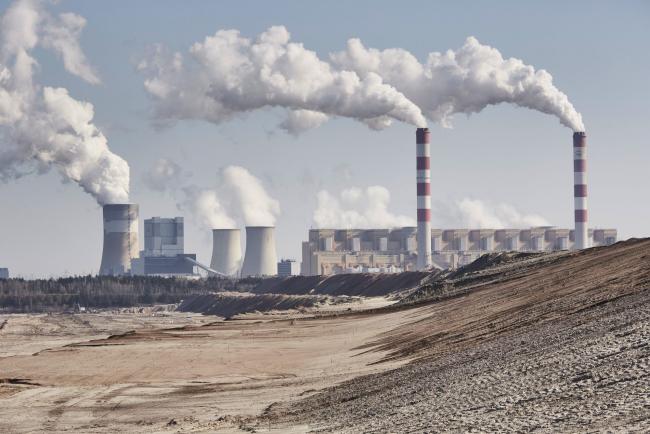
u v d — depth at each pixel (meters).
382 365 156.75
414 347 174.12
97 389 172.50
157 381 183.88
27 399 161.25
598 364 86.19
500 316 182.38
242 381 169.12
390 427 83.75
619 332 99.44
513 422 71.50
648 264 170.25
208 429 107.56
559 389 80.69
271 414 116.25
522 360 103.81
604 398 72.06
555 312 149.00
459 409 84.62
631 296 130.12
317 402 120.25
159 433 110.31
